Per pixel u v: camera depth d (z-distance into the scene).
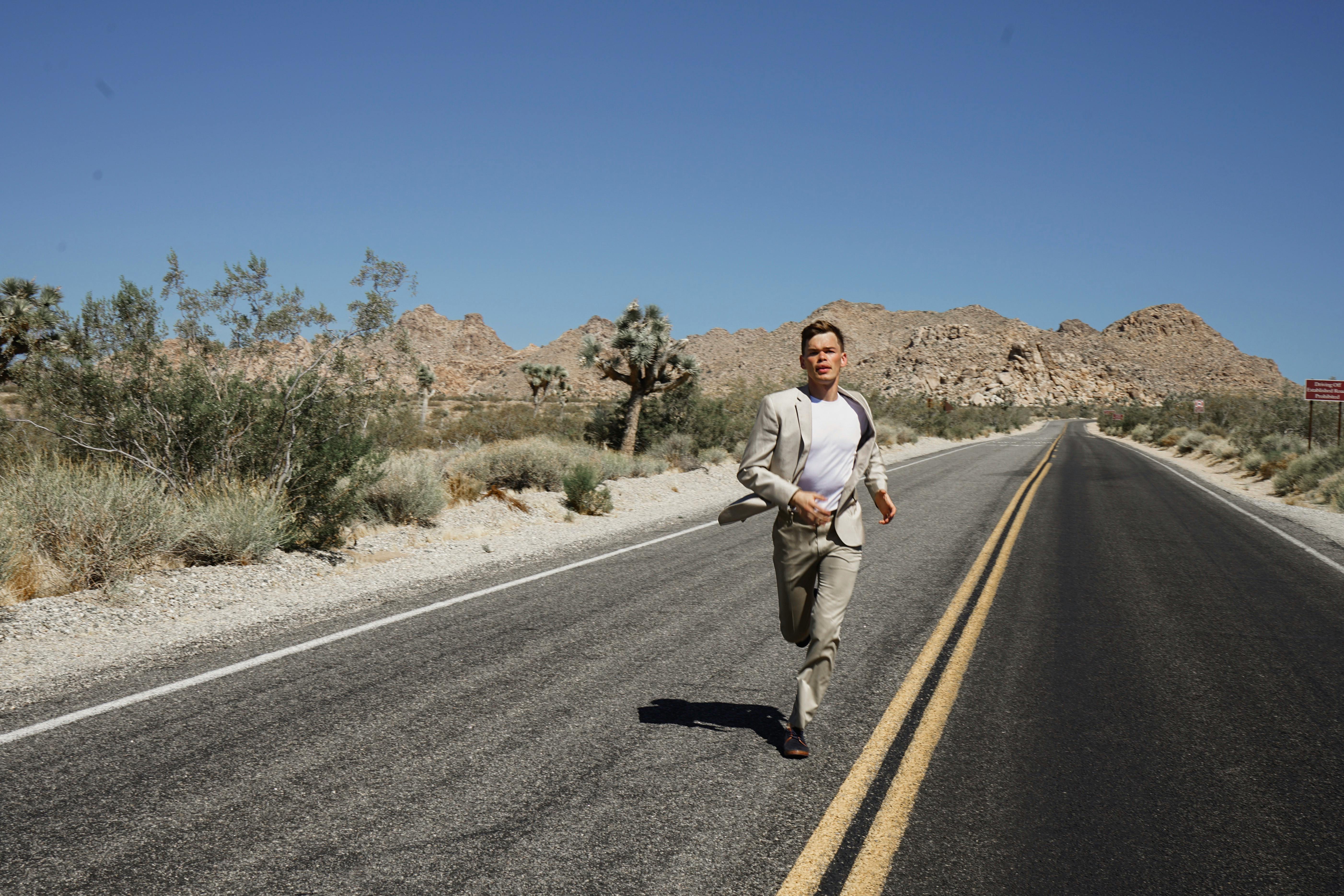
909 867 2.90
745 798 3.40
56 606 6.35
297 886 2.73
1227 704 4.71
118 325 9.37
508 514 12.45
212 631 6.03
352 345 10.36
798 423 3.67
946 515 13.16
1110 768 3.80
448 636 5.90
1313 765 3.88
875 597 7.26
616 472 18.02
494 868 2.84
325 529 9.26
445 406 71.56
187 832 3.08
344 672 5.04
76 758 3.75
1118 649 5.82
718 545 10.10
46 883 2.74
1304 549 10.57
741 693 4.71
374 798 3.37
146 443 9.45
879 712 4.44
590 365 22.52
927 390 162.62
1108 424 68.25
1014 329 196.50
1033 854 3.01
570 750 3.87
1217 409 44.66
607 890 2.71
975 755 3.91
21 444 9.62
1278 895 2.77
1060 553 9.84
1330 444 25.70
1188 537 11.39
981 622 6.45
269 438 9.44
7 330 10.10
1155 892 2.78
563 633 5.96
